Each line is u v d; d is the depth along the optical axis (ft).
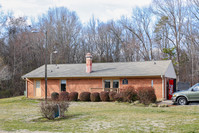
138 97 71.20
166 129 32.73
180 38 150.30
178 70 138.82
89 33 189.26
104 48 186.29
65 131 34.40
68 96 85.66
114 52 183.21
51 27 176.96
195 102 65.77
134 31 175.01
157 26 153.79
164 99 80.59
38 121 45.16
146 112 52.29
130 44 172.14
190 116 44.32
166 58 141.79
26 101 87.30
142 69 87.71
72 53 182.09
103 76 88.02
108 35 186.29
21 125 40.63
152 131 31.81
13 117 50.83
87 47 187.32
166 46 158.10
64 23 182.09
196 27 138.41
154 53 169.78
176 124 36.04
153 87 74.28
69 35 181.47
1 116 52.44
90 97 83.66
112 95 78.89
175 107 59.77
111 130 33.55
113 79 89.10
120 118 44.16
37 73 99.81
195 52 142.10
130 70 88.48
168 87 85.30
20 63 156.04
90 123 40.27
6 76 143.84
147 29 170.91
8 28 160.15
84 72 94.12
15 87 152.05
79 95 88.17
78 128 36.32
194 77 140.77
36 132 34.37
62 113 48.98
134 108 59.93
